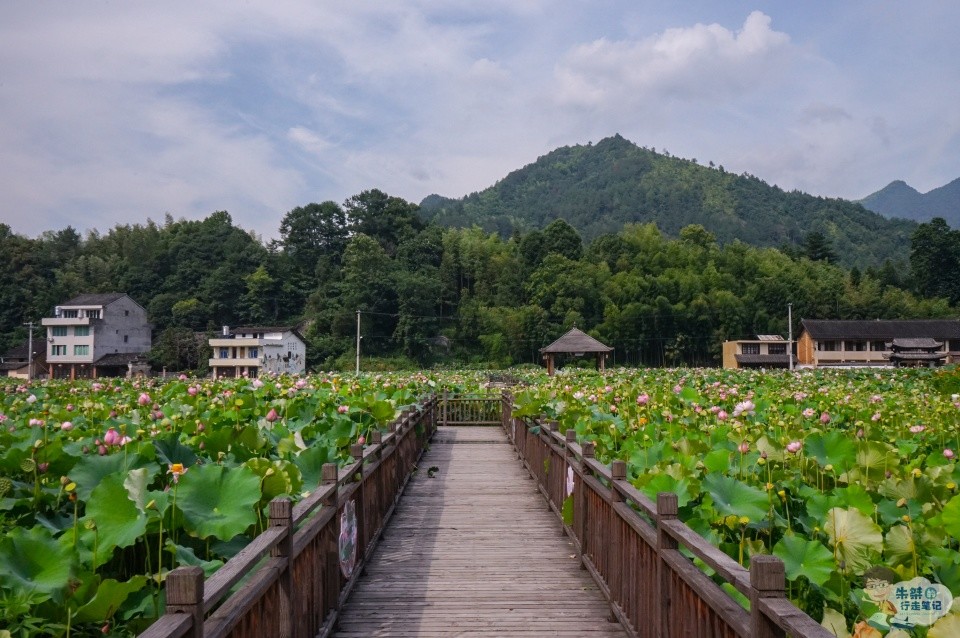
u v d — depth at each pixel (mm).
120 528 2904
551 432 7223
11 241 71375
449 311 63344
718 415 6512
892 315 63750
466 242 74000
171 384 13039
